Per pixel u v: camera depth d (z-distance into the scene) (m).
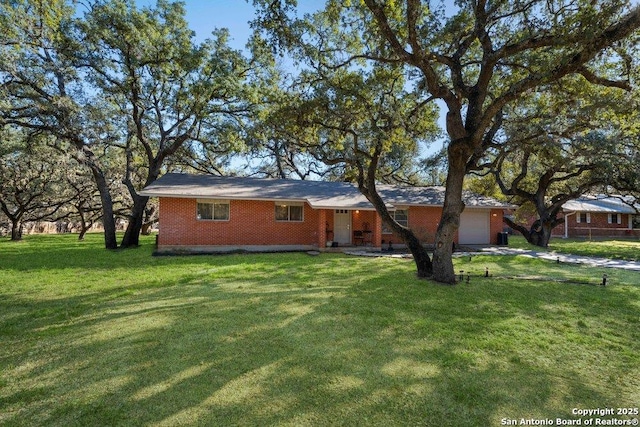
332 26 8.50
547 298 6.22
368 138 9.51
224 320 4.84
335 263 10.95
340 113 9.20
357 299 6.08
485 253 14.23
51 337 4.19
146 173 25.31
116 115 14.41
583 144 11.61
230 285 7.30
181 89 15.41
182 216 14.04
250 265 10.30
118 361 3.51
